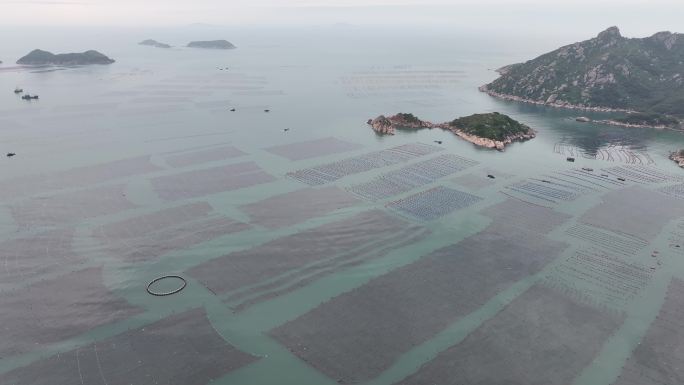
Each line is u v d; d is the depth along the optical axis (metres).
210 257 87.94
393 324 69.62
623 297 77.00
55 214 105.06
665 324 70.38
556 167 141.12
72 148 152.50
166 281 80.25
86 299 75.06
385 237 96.50
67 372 59.91
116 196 115.00
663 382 59.38
